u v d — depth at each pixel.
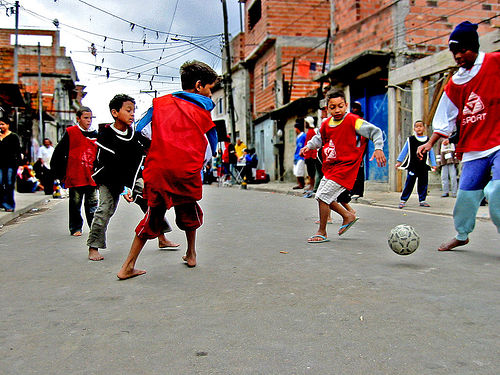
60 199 13.22
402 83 13.16
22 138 25.47
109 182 4.96
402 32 13.51
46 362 2.42
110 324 2.95
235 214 8.59
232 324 2.89
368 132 5.38
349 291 3.52
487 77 4.42
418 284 3.67
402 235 4.47
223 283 3.84
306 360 2.37
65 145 6.47
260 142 28.14
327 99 5.67
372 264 4.38
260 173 22.64
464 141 4.68
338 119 5.59
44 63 36.50
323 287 3.64
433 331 2.71
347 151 5.52
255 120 28.38
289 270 4.21
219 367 2.31
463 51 4.45
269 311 3.11
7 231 7.11
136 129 4.14
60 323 2.98
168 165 3.98
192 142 4.09
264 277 3.99
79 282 3.99
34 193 14.64
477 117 4.52
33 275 4.27
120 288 3.77
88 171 6.55
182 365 2.35
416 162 9.09
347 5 16.02
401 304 3.19
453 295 3.37
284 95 24.31
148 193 4.04
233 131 21.95
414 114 12.75
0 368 2.36
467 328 2.74
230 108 22.00
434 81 12.52
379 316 2.97
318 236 5.61
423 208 8.97
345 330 2.75
